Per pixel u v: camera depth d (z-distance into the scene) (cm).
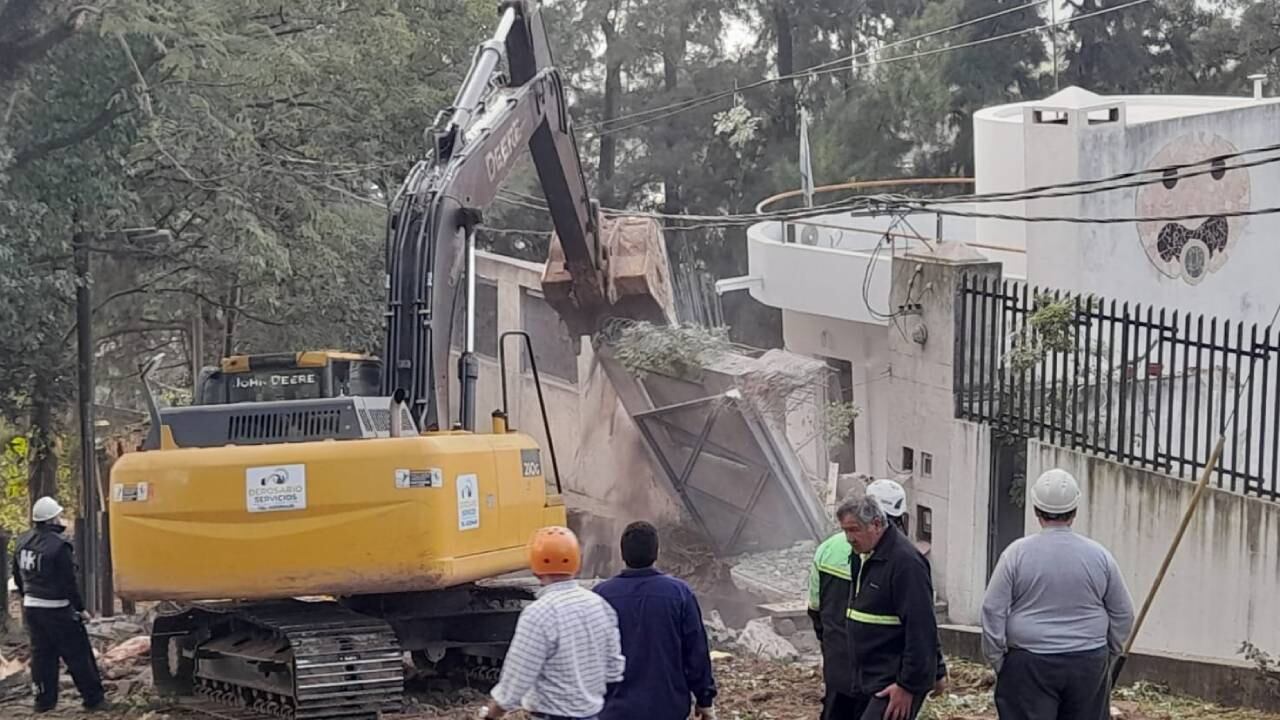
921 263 1912
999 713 789
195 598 1127
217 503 1122
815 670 1391
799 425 2095
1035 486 797
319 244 2394
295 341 2625
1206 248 2306
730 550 1992
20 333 2144
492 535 1184
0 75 1891
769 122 5109
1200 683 1279
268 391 1301
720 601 1905
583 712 671
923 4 5094
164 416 1174
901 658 785
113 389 3142
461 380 1300
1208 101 2748
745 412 1875
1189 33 4600
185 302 2747
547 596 681
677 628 729
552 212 1758
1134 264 2319
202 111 2209
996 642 780
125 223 2300
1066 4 4528
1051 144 2334
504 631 1313
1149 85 4591
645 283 1867
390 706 1146
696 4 5103
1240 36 4469
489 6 2650
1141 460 1616
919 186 4531
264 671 1204
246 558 1116
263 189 2402
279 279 2356
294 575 1112
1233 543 1486
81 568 2134
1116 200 2312
